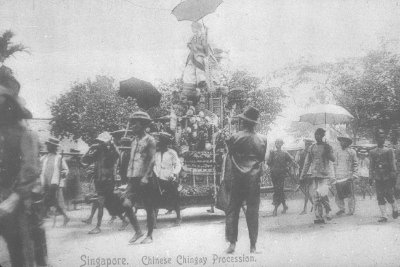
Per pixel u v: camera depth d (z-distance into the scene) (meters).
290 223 8.08
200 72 9.37
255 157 6.14
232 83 9.55
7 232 4.20
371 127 10.05
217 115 9.62
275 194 9.34
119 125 9.50
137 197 7.07
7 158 4.14
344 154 9.25
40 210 5.23
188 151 9.12
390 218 8.53
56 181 7.98
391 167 8.30
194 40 9.14
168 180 7.90
